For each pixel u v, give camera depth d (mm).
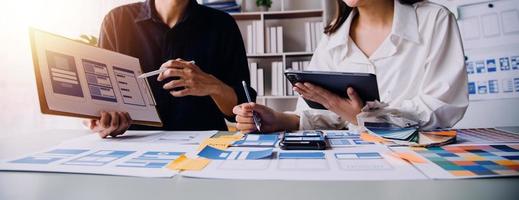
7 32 1783
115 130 707
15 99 1807
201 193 329
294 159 467
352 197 308
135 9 1132
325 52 1089
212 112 1115
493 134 651
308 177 376
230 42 1151
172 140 663
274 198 311
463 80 835
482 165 403
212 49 1109
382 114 718
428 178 360
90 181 379
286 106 2510
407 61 925
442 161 429
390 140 583
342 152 510
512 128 752
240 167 426
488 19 1413
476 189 322
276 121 804
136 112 763
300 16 2453
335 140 625
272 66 2305
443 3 1553
